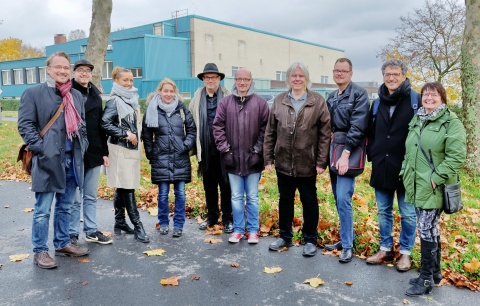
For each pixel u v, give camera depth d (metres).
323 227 5.55
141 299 3.88
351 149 4.59
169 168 5.48
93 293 4.00
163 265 4.66
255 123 5.18
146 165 10.14
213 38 39.31
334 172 4.73
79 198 5.18
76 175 4.72
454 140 3.78
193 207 6.71
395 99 4.38
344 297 3.92
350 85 4.68
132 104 5.27
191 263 4.71
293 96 4.86
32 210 6.89
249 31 43.56
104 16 12.53
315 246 5.02
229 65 41.31
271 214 6.17
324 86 50.06
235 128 5.19
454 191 3.89
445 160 3.83
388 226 4.64
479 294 3.96
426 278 3.95
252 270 4.52
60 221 4.84
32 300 3.86
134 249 5.13
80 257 4.87
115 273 4.45
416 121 4.08
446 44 22.16
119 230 5.76
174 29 38.03
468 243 5.16
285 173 4.89
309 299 3.88
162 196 5.61
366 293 3.99
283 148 4.84
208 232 5.71
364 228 5.55
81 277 4.34
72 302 3.83
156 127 5.38
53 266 4.55
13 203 7.36
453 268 4.43
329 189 7.77
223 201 5.83
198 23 37.50
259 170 5.29
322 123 4.77
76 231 5.23
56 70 4.39
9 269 4.53
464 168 9.36
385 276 4.35
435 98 3.88
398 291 4.03
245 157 5.20
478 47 9.02
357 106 4.55
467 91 9.24
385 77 4.38
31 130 4.31
